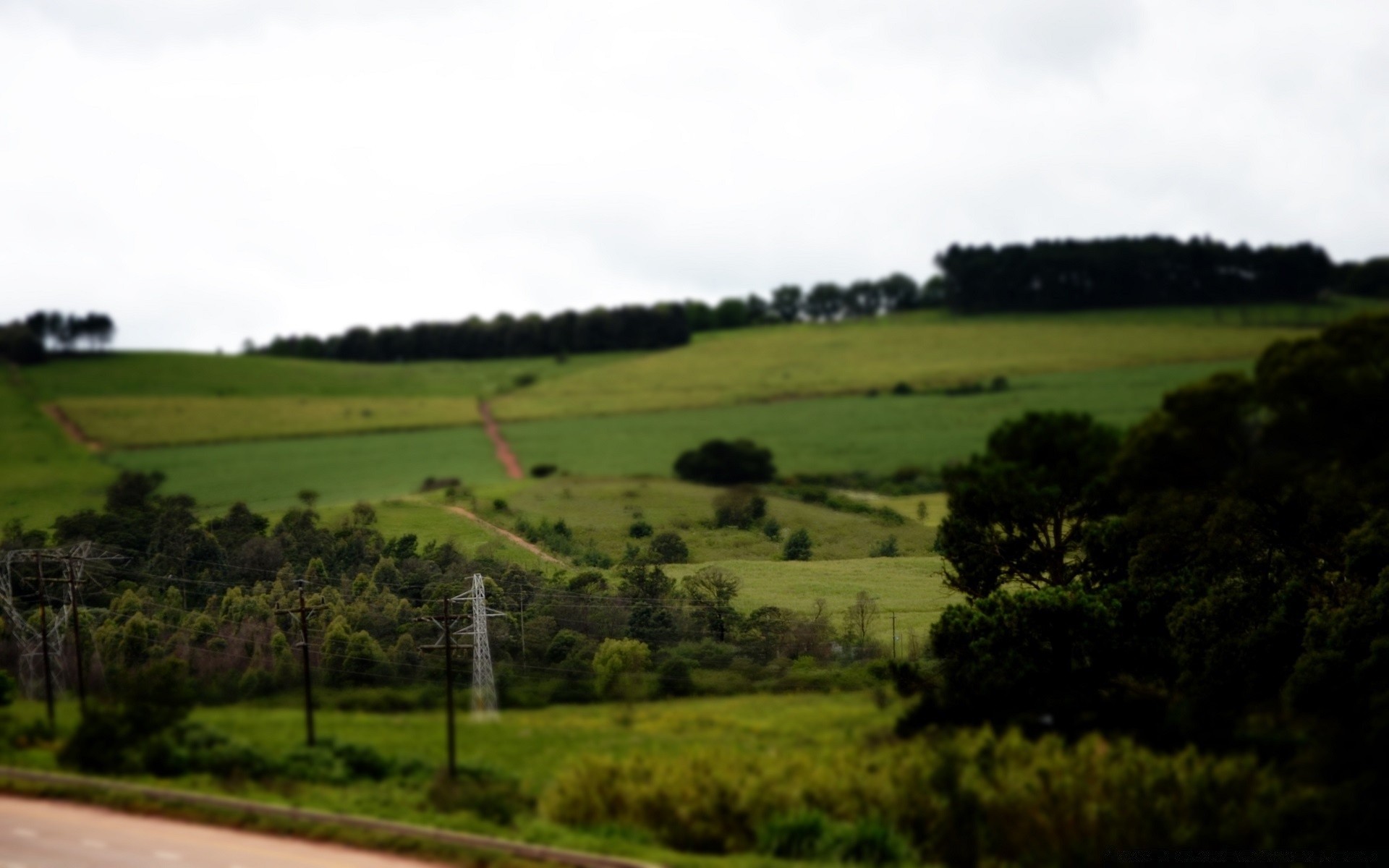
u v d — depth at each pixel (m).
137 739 45.28
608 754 43.03
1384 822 33.44
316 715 55.31
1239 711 46.94
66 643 67.94
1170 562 55.50
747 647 71.06
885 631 72.62
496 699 57.91
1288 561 53.97
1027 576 62.91
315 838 35.66
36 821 37.44
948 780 36.19
